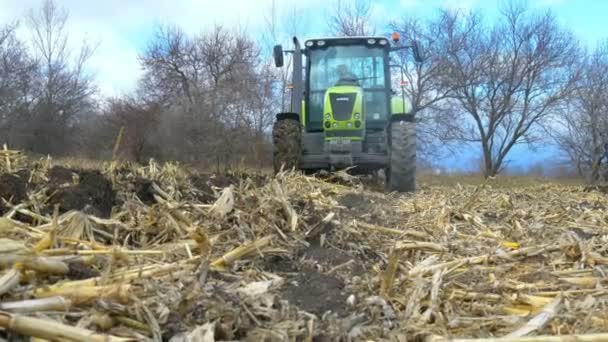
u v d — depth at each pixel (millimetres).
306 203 4234
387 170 8914
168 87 28641
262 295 2328
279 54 9000
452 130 28156
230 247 3188
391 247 3553
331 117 8062
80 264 2385
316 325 2109
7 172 4395
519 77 28156
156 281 2230
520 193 8586
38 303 1755
